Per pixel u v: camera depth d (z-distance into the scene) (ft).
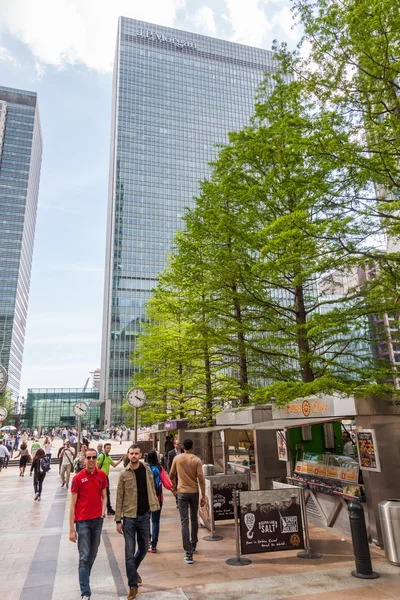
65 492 48.06
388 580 17.97
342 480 27.45
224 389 48.06
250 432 49.83
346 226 29.19
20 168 495.00
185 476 22.49
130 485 18.03
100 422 388.37
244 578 18.51
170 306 54.60
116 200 377.71
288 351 44.04
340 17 26.32
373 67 26.08
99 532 17.83
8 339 433.48
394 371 32.48
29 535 28.09
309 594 16.46
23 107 520.83
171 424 70.69
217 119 442.09
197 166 415.44
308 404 31.37
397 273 30.17
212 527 26.71
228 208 44.68
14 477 65.98
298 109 31.24
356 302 35.53
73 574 19.90
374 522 23.38
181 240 46.78
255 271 38.29
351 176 27.45
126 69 427.74
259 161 40.50
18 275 456.04
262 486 39.34
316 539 25.17
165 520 32.89
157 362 63.36
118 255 362.53
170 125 421.59
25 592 17.52
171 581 18.37
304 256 31.71
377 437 23.72
